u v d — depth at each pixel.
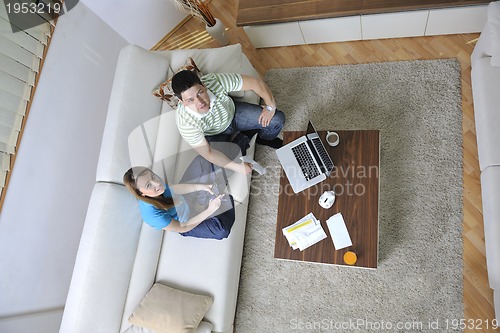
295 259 2.16
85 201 2.52
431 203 2.38
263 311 2.46
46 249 2.24
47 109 2.29
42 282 2.21
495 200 1.97
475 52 2.39
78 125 2.50
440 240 2.30
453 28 2.59
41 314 2.17
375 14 2.56
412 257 2.32
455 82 2.56
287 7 2.72
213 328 2.19
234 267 2.34
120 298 2.16
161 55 2.66
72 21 2.51
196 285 2.24
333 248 2.11
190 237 2.34
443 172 2.41
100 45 2.75
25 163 2.14
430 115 2.54
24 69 2.18
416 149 2.50
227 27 3.25
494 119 2.08
